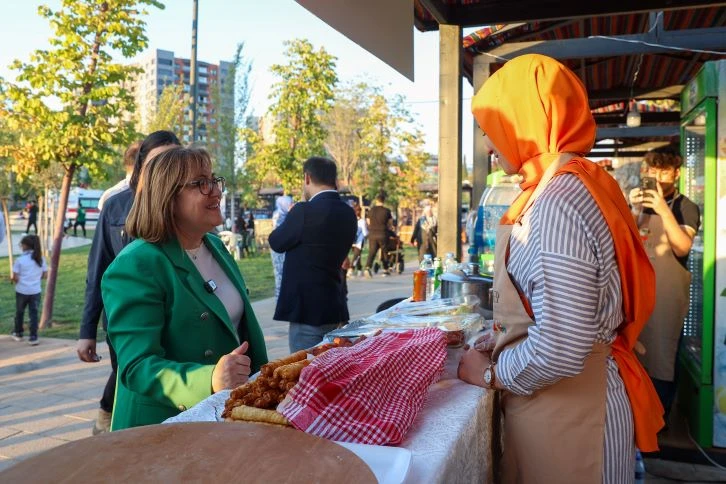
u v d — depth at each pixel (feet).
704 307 12.08
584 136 5.32
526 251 5.07
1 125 39.32
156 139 9.90
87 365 20.30
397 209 100.42
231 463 3.21
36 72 25.48
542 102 5.24
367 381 4.34
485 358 5.69
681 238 12.09
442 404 5.08
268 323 27.50
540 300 4.81
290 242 12.13
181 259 6.37
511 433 5.63
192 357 6.23
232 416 4.23
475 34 16.01
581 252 4.73
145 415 6.04
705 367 12.15
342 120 92.63
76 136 26.12
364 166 93.25
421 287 9.54
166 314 6.15
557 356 4.68
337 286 12.59
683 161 14.69
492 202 11.87
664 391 12.83
